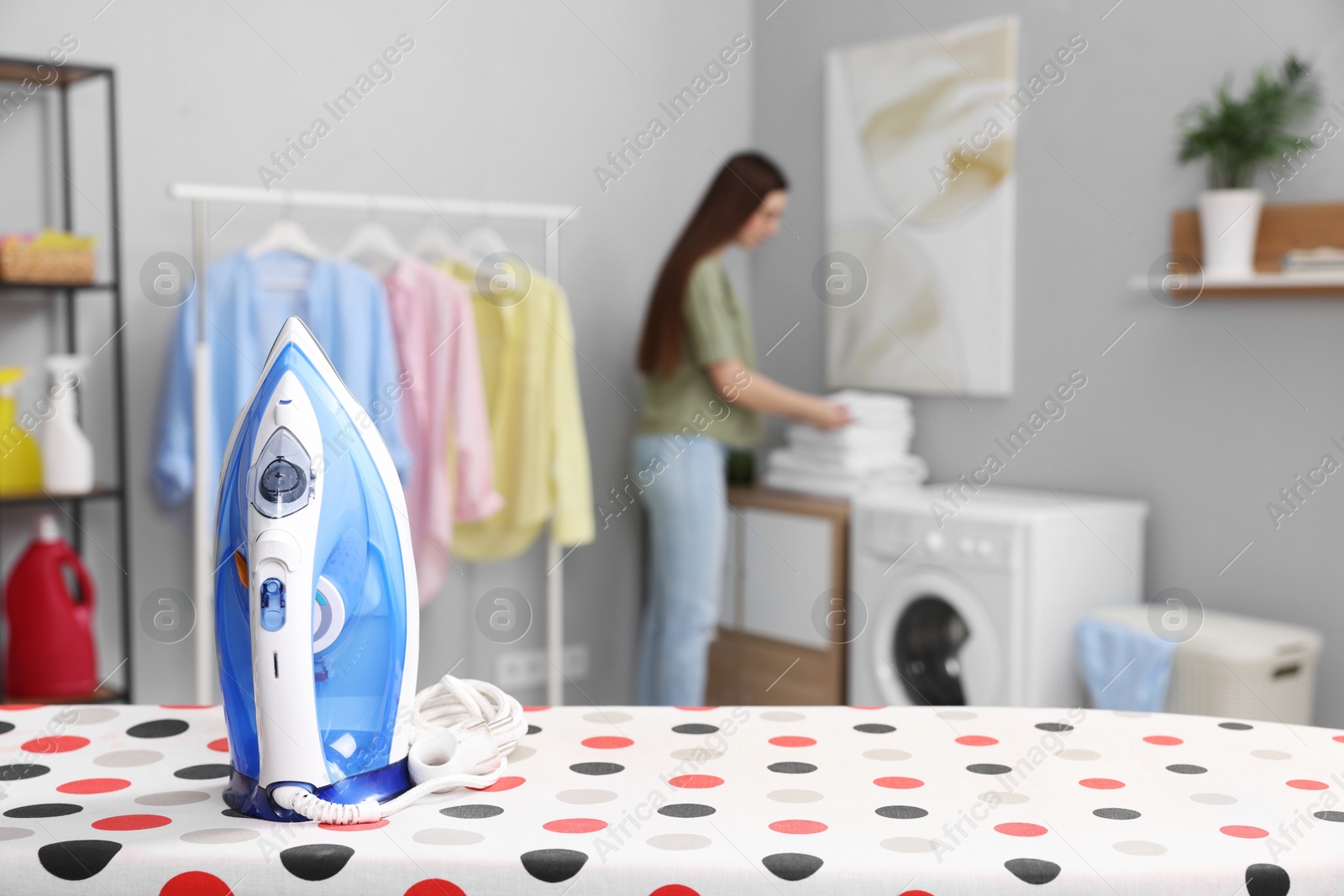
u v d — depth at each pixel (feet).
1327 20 8.24
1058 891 2.48
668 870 2.51
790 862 2.52
